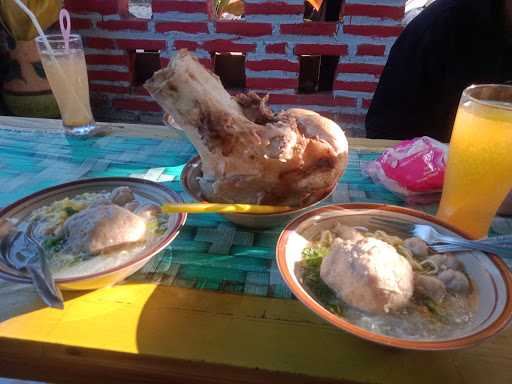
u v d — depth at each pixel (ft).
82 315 1.78
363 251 1.69
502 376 1.53
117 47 7.24
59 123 3.91
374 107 5.34
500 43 4.51
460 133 2.09
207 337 1.69
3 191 2.72
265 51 7.00
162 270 2.06
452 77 4.76
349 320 1.60
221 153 2.06
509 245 1.78
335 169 2.24
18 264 1.84
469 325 1.57
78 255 1.91
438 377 1.53
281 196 2.25
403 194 2.64
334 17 7.16
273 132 2.07
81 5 6.91
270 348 1.64
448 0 4.74
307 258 1.88
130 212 2.08
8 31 6.18
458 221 2.24
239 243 2.27
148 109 7.81
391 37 6.64
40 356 1.70
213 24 6.84
